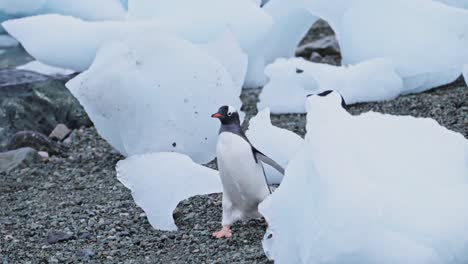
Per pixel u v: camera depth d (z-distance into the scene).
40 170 12.88
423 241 6.49
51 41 14.55
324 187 6.63
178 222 9.53
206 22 14.91
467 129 12.54
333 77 15.06
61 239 9.27
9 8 18.84
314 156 6.80
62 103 15.84
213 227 9.21
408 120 7.28
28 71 16.94
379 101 15.20
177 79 12.12
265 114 10.60
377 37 15.70
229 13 15.66
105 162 13.15
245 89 17.89
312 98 7.34
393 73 15.23
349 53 16.42
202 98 12.17
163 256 8.45
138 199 9.34
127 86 12.02
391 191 6.67
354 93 15.05
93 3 17.92
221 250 8.38
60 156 13.89
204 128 12.23
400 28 15.42
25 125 15.36
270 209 7.07
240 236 8.70
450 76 15.84
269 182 10.41
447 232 6.54
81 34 14.43
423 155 7.00
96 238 9.30
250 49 16.53
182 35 14.69
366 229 6.48
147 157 9.48
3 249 9.15
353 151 6.87
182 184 9.24
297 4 17.27
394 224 6.52
